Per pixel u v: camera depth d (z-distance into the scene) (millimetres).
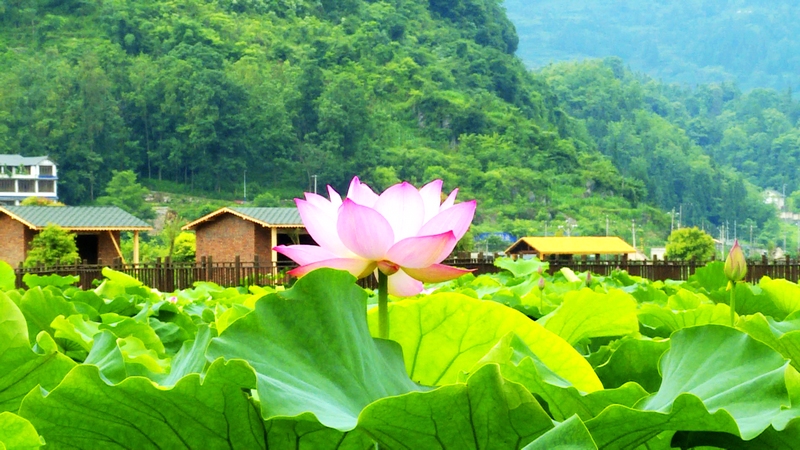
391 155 123938
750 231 167375
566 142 143500
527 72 175375
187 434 1384
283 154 119500
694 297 4293
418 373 1988
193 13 143625
